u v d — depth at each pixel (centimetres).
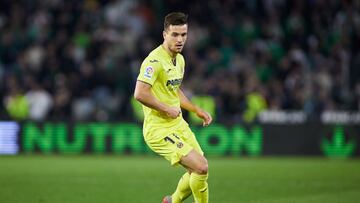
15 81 6450
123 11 7550
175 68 2684
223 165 5106
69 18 7469
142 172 4556
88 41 7212
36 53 7006
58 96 6525
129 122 5838
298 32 7531
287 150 5903
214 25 7569
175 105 2714
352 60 6962
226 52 7181
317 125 5894
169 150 2622
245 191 3712
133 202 3303
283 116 6131
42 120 5788
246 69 7100
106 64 6950
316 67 7200
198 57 7300
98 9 7569
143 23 7562
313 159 5734
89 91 6812
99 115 6638
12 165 4862
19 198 3344
